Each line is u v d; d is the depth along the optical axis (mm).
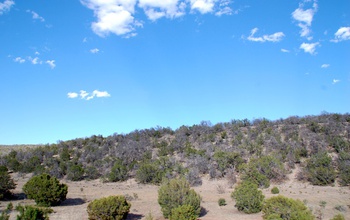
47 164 46625
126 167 41938
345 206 21469
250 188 21266
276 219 15977
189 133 58312
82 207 22328
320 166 33781
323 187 31469
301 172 34875
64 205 23219
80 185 36469
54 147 57094
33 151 53969
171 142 53156
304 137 45656
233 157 38406
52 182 22922
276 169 35062
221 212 20922
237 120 60625
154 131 62031
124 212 18391
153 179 37250
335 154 39188
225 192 30781
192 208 17438
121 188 34500
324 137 43906
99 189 33312
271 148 42625
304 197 25375
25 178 39906
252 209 20438
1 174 25062
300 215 15961
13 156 52938
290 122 55656
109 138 60875
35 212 15680
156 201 25688
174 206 18891
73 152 53344
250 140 47188
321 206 21297
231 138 51062
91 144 57281
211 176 37312
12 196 25641
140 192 31312
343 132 45781
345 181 31641
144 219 19016
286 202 16812
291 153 39719
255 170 33375
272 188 30375
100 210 17562
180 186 19906
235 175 37031
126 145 53156
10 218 17719
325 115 57312
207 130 57000
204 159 40219
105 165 44156
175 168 38969
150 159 45906
